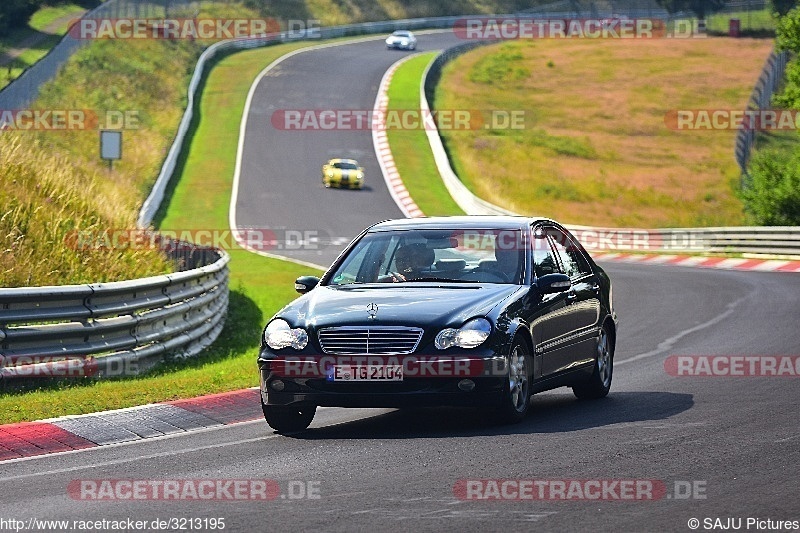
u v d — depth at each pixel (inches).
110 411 1533.0
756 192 5551.2
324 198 7421.3
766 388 1668.3
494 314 1338.6
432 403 1309.1
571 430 1317.7
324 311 1354.6
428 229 1523.1
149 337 2094.0
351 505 960.9
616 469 1087.6
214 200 7224.4
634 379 1846.7
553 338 1471.5
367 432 1362.0
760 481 1032.2
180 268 3019.2
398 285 1433.3
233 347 2573.8
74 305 1895.9
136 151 7805.1
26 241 2427.4
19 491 1064.2
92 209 2945.4
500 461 1135.0
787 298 3147.1
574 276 1598.2
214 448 1278.3
